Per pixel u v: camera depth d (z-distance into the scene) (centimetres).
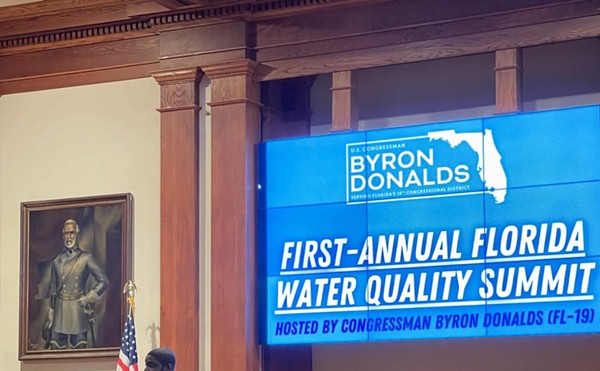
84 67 1232
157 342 1175
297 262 1115
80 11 1214
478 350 1134
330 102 1212
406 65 1183
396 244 1077
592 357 1091
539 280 1020
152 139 1200
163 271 1165
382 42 1102
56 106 1245
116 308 1191
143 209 1196
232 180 1141
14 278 1241
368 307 1082
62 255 1220
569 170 1020
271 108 1185
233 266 1131
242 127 1144
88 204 1214
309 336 1102
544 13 1041
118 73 1220
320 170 1116
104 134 1222
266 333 1121
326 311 1098
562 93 1116
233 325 1124
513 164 1041
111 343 1188
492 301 1035
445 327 1051
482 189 1050
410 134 1084
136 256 1194
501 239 1038
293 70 1138
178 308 1155
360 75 1200
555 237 1018
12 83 1263
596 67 1105
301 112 1205
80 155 1230
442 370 1145
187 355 1145
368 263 1086
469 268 1048
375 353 1172
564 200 1018
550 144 1029
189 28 1172
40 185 1243
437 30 1082
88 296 1202
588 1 1027
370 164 1097
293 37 1138
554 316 1011
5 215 1253
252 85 1155
